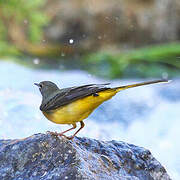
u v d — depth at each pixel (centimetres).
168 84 1698
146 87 1673
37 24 2283
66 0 2367
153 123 1334
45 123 1070
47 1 2355
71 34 2316
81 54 2228
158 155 1127
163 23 2334
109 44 2306
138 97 1566
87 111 557
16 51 2142
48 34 2306
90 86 553
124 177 579
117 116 1358
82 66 2014
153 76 1845
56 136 579
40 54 2155
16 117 1095
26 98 1275
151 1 2388
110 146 637
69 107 552
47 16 2309
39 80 1728
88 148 614
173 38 2336
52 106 559
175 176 973
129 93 1608
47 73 1869
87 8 2339
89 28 2322
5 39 2248
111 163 590
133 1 2395
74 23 2322
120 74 1867
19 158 562
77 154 548
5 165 561
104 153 614
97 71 1911
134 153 637
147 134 1258
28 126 1053
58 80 1756
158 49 2033
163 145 1193
